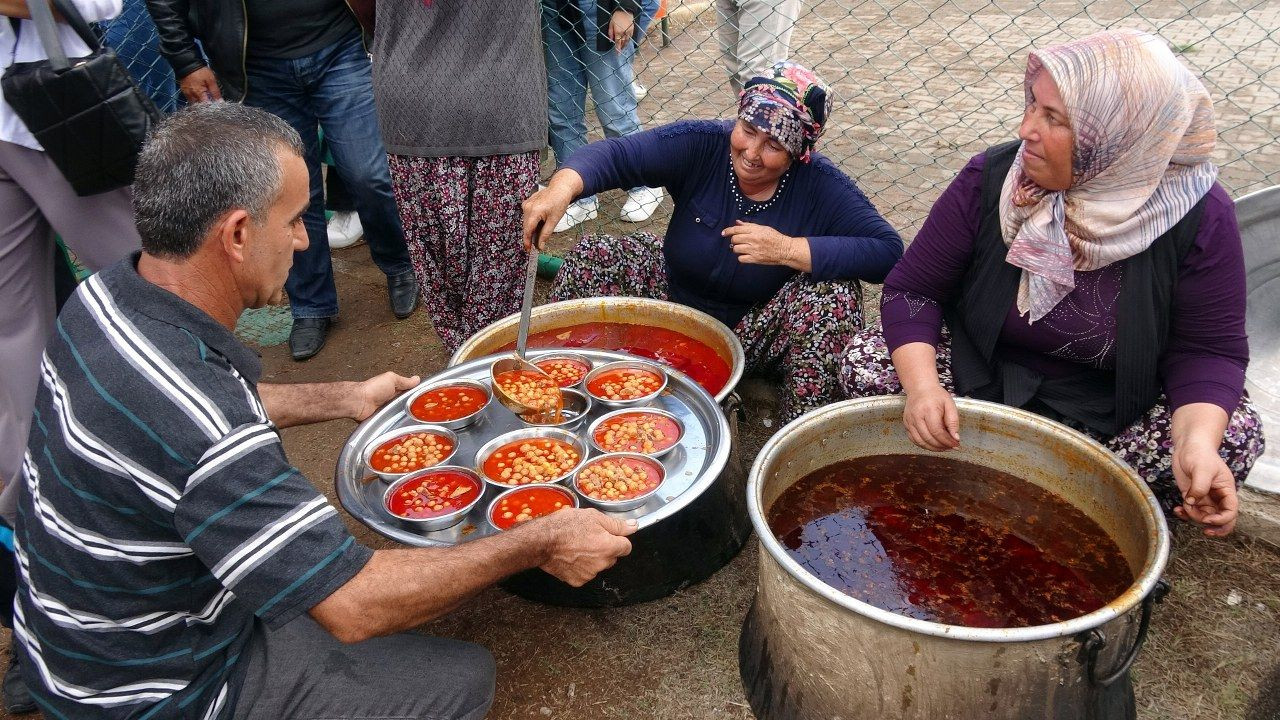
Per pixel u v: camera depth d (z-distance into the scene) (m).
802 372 2.86
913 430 2.21
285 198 1.55
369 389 2.47
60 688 1.58
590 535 1.79
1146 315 2.07
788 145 2.61
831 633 1.75
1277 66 5.89
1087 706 1.74
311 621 1.84
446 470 2.34
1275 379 2.74
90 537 1.46
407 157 3.22
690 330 3.06
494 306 3.50
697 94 6.78
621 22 4.06
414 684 1.81
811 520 2.19
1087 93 1.86
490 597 2.53
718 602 2.44
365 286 4.49
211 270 1.52
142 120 2.51
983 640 1.58
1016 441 2.24
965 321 2.40
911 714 1.74
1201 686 2.12
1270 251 2.72
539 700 2.21
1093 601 1.93
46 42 2.36
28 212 2.65
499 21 3.01
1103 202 1.99
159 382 1.41
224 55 3.44
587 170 2.83
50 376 1.49
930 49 7.42
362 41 3.59
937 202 2.38
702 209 2.98
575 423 2.57
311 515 1.47
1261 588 2.36
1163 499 2.36
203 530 1.42
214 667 1.68
